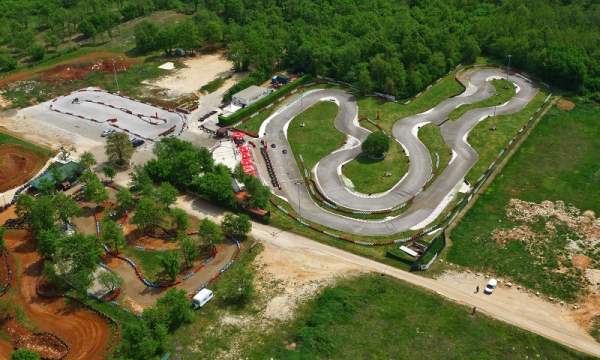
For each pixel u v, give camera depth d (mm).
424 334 99688
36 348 100062
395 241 124125
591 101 183875
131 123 177625
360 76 187500
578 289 110250
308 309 105500
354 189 143000
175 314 100375
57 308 108312
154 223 128250
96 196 134000
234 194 136375
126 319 104438
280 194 142250
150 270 116875
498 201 137125
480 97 187625
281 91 190375
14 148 163875
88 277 109750
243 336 99812
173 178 143500
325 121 175375
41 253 118562
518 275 114438
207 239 120875
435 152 157125
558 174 146500
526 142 161750
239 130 171625
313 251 122062
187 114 182875
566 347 97125
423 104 183750
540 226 128000
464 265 117688
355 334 99438
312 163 154500
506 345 97688
